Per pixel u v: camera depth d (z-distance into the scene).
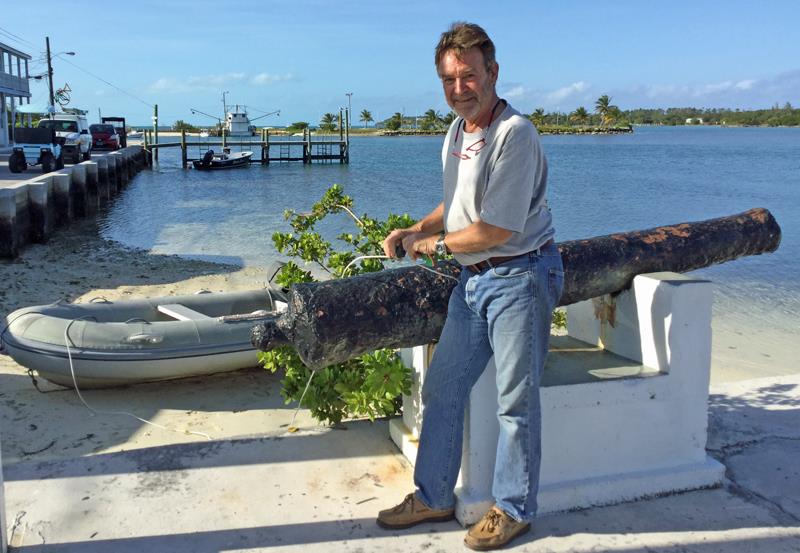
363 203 26.58
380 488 3.14
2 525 2.50
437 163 56.66
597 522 2.90
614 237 3.31
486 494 2.91
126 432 5.05
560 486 2.98
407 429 3.54
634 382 3.06
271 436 3.66
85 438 4.92
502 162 2.36
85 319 6.21
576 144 101.31
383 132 184.50
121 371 5.63
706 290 3.10
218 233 17.62
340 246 14.88
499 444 2.68
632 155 67.56
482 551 2.68
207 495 3.05
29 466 3.28
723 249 3.53
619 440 3.09
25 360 5.64
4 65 42.81
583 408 3.01
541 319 2.53
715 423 3.93
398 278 2.90
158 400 5.73
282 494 3.07
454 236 2.45
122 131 45.16
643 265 3.29
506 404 2.60
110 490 3.08
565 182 36.12
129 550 2.67
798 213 23.02
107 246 15.26
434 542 2.75
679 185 34.28
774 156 65.38
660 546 2.73
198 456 3.41
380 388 3.30
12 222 12.88
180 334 5.83
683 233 3.43
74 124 31.03
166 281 11.38
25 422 5.17
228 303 6.96
